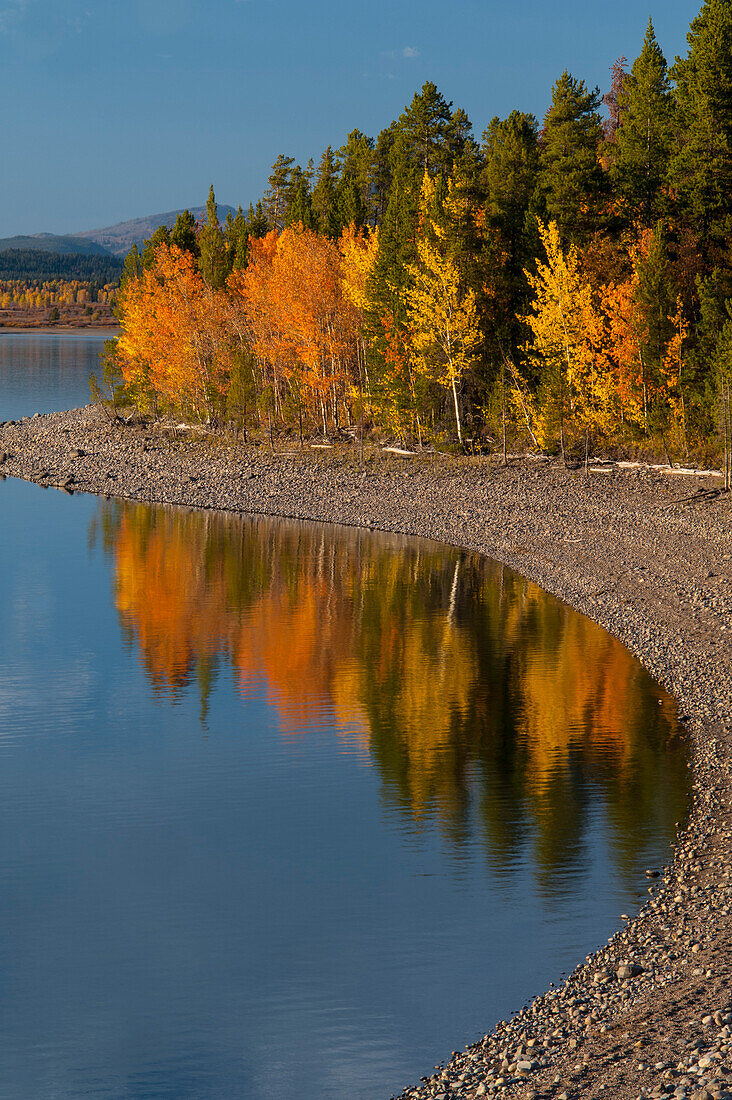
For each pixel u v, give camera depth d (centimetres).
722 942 1397
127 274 10350
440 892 1683
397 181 7181
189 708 2662
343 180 9219
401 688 2789
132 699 2741
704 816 1919
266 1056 1292
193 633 3391
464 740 2388
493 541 4716
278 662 3062
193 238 9975
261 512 5725
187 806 2067
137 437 8206
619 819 1923
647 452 5706
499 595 3834
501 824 1925
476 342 6191
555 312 5753
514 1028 1288
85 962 1514
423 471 6138
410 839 1888
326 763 2277
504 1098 1062
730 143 5862
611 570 4016
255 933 1580
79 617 3603
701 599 3478
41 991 1448
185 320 8231
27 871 1795
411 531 5072
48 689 2820
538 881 1700
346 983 1441
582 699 2652
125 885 1741
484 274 6325
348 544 4853
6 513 5738
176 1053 1312
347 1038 1320
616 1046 1135
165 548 4819
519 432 6316
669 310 5422
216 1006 1407
